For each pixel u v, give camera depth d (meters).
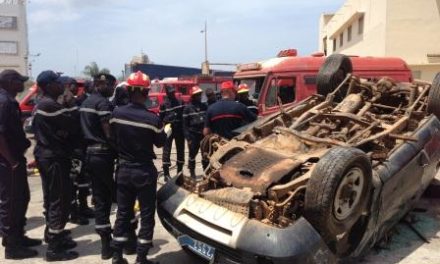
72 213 6.46
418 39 19.03
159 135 4.73
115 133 4.74
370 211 4.57
